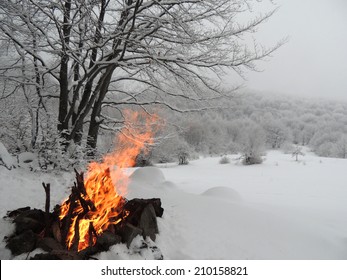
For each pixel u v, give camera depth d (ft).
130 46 31.53
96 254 13.71
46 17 31.22
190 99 38.68
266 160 129.59
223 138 197.16
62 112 34.71
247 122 245.45
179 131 45.83
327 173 91.91
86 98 35.01
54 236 14.01
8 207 18.95
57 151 27.17
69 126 35.86
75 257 12.85
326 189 63.93
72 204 14.47
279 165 113.09
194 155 148.66
